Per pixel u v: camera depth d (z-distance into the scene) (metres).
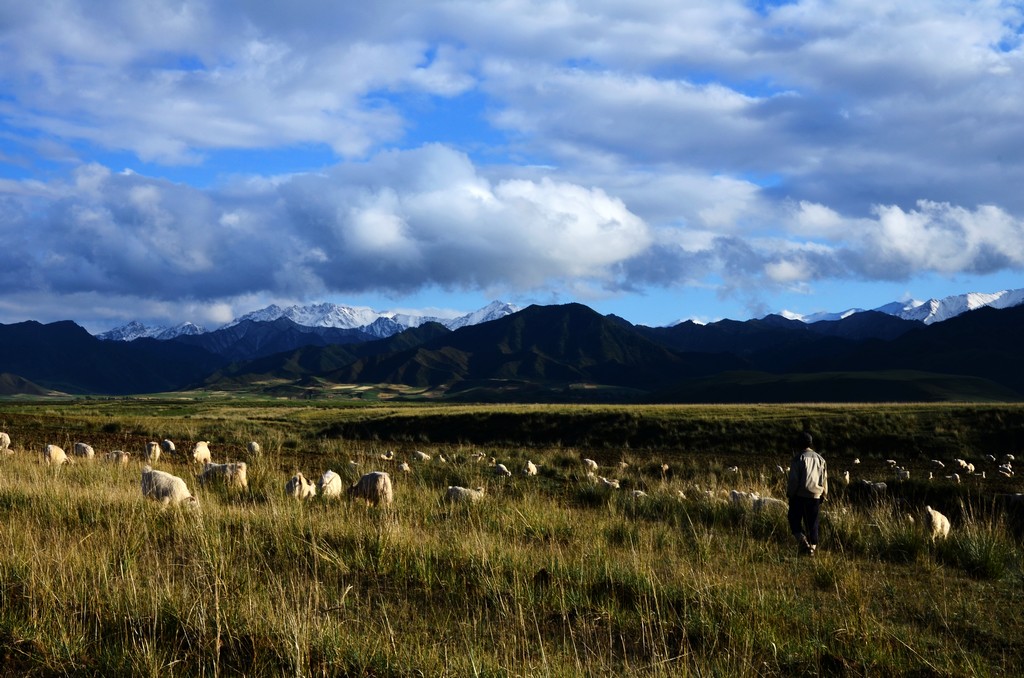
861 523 11.20
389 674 4.82
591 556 7.95
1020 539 11.34
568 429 40.50
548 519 10.66
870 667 5.42
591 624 6.03
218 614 5.18
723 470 23.94
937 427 34.19
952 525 13.11
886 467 25.89
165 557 7.12
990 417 34.72
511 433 40.78
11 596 5.73
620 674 5.03
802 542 9.63
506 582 6.87
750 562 8.86
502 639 5.39
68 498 9.34
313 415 61.41
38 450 18.86
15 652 4.83
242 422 46.56
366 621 5.79
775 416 39.44
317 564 7.15
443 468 18.67
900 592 7.68
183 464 16.95
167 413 87.62
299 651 4.68
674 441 36.16
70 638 5.00
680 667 5.11
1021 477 22.33
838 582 7.68
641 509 13.42
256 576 6.55
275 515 8.63
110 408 109.25
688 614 6.29
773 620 6.25
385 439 41.19
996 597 7.56
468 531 9.27
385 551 7.67
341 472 17.03
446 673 4.79
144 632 5.29
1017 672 5.51
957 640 6.12
